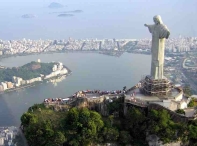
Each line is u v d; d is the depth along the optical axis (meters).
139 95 103.25
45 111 104.81
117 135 91.56
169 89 105.12
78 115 92.75
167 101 95.31
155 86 101.81
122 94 108.50
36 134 92.50
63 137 89.06
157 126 88.88
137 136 94.19
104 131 91.81
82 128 91.00
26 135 96.12
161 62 101.81
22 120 102.38
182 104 98.06
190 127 88.50
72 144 89.12
